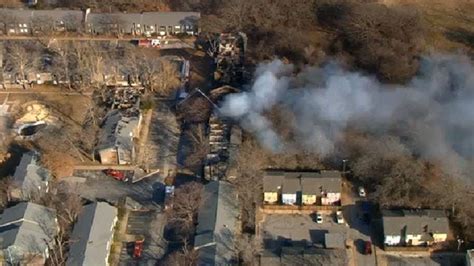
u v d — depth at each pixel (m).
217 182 140.38
